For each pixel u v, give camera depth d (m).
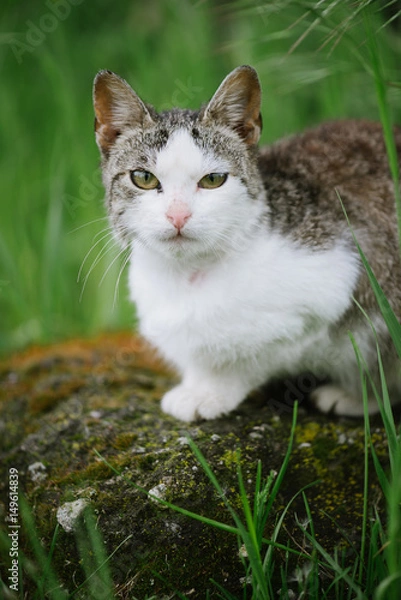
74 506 2.49
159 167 2.60
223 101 2.68
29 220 4.80
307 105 4.74
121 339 3.98
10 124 5.23
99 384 3.37
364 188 2.94
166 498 2.47
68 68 5.27
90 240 4.61
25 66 5.60
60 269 4.46
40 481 2.75
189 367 3.02
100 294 4.40
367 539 2.43
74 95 5.17
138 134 2.71
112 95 2.77
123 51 5.51
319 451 2.71
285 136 3.58
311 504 2.54
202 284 2.75
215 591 2.37
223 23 5.00
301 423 2.87
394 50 3.79
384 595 2.15
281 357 2.84
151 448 2.73
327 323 2.77
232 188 2.63
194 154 2.59
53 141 5.11
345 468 2.66
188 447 2.67
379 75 2.19
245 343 2.77
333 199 2.87
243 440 2.73
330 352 2.87
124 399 3.20
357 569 2.37
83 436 2.90
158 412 3.02
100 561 2.32
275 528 2.33
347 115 4.29
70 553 2.45
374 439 2.76
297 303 2.70
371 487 2.59
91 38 5.68
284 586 2.27
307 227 2.76
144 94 4.88
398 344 2.22
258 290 2.68
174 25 5.29
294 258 2.69
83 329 4.40
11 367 3.69
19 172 4.98
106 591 2.31
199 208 2.57
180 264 2.73
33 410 3.21
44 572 2.33
